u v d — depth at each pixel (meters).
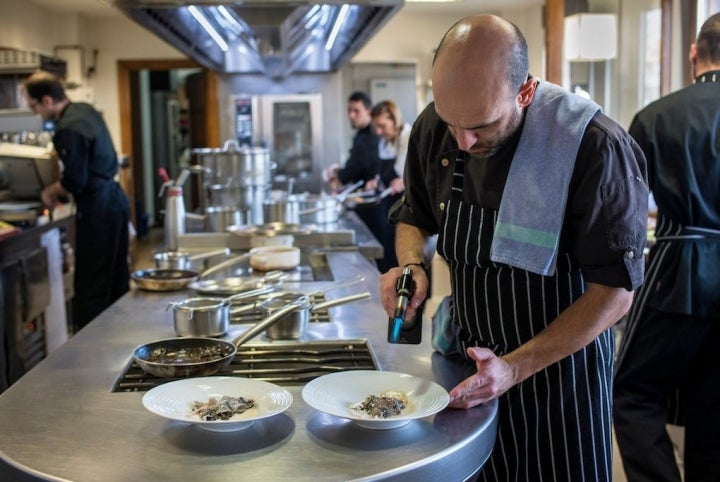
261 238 3.26
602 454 1.65
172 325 2.07
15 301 3.87
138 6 2.85
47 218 4.71
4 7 7.07
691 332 2.58
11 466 1.19
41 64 6.48
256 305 2.06
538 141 1.50
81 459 1.21
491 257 1.55
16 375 3.88
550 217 1.49
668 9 4.38
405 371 1.67
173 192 3.47
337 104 7.48
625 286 1.44
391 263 5.62
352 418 1.30
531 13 7.33
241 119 7.39
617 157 1.45
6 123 5.27
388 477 1.17
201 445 1.26
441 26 9.01
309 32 4.60
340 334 1.96
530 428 1.65
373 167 5.71
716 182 2.50
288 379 1.62
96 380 1.60
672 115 2.53
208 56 5.60
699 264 2.52
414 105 8.93
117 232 4.73
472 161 1.61
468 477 1.31
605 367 1.65
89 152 4.53
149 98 11.52
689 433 2.70
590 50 4.45
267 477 1.15
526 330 1.62
